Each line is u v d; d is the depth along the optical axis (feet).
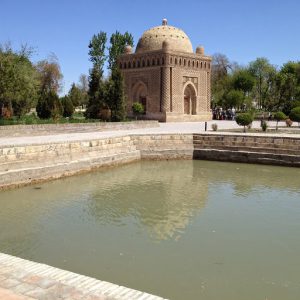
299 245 32.50
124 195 49.32
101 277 26.48
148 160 76.89
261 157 73.05
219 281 26.04
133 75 142.92
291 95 171.63
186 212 42.06
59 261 28.99
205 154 78.54
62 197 48.08
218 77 239.09
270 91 189.47
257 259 29.60
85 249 31.35
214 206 44.52
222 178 60.80
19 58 105.60
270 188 53.78
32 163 55.52
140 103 140.67
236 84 213.46
